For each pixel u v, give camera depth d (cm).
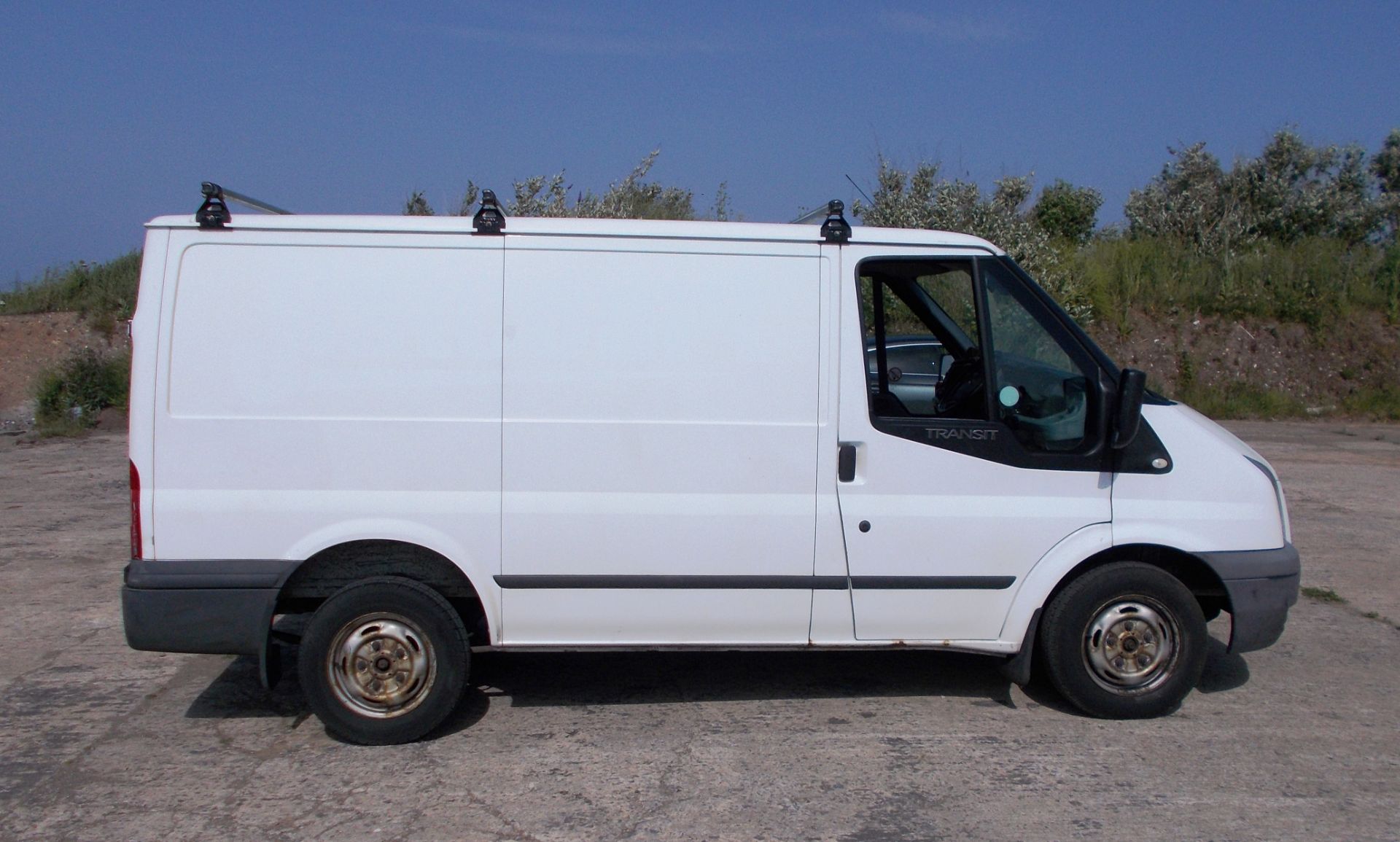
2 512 992
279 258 459
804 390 474
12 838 391
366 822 405
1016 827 402
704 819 408
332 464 459
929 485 480
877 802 422
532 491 467
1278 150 2381
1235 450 504
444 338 463
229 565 457
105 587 737
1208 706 527
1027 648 491
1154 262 2081
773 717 511
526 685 555
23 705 523
